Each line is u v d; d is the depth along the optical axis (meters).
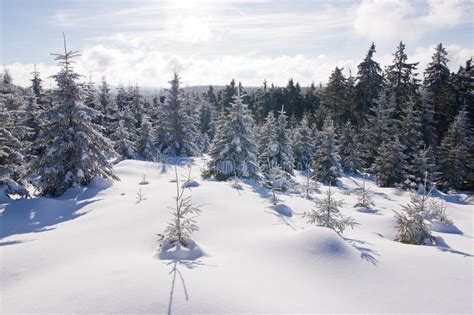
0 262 6.66
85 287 5.21
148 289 5.09
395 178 30.09
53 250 7.53
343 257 6.74
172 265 6.25
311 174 30.77
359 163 38.22
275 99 75.12
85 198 15.95
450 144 34.22
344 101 50.97
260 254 7.09
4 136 17.20
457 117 35.50
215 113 69.94
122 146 38.66
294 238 7.50
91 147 18.42
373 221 11.95
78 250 7.58
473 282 5.95
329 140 29.98
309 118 58.28
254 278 5.88
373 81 48.75
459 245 9.65
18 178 18.72
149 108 69.12
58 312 4.56
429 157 31.73
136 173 27.83
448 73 42.75
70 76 17.67
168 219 9.79
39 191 18.64
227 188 14.45
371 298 5.39
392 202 18.48
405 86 46.00
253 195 14.04
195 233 8.75
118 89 68.31
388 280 6.01
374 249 7.71
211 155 21.84
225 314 4.57
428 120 38.50
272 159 27.06
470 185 33.25
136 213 10.74
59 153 17.08
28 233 10.37
